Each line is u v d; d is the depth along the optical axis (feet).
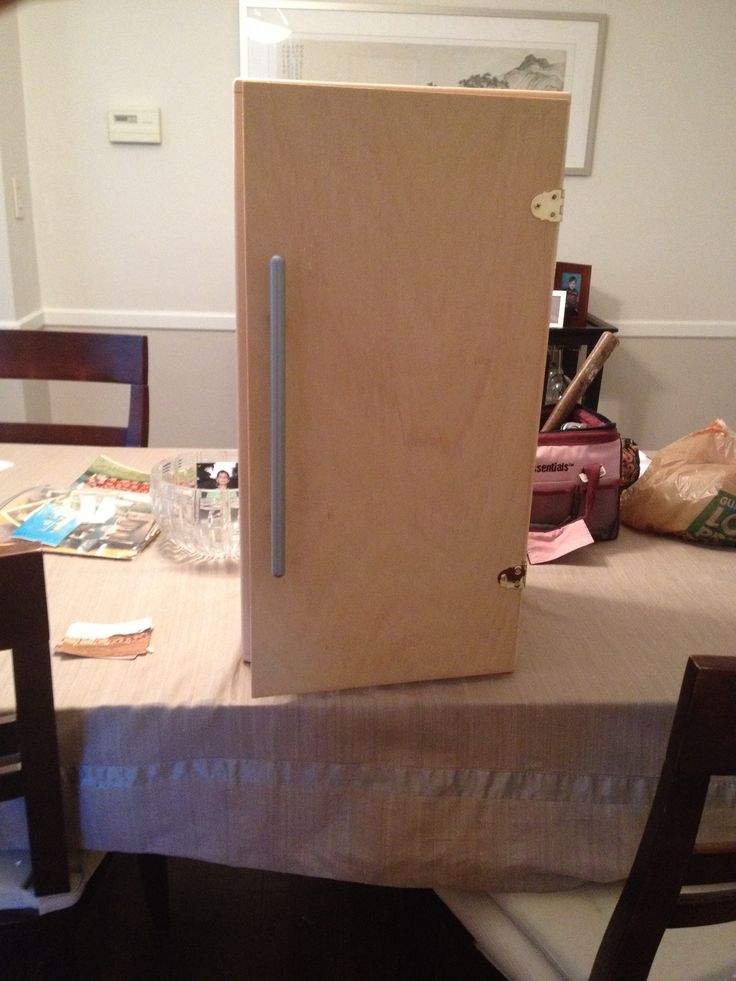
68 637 3.25
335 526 2.78
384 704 2.96
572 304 9.12
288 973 4.39
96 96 8.69
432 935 3.77
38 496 4.59
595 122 9.06
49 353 5.79
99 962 4.40
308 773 3.00
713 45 8.87
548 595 3.82
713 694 2.21
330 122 2.37
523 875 3.10
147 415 5.86
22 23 8.43
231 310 9.54
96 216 9.09
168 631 3.34
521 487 2.89
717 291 9.83
